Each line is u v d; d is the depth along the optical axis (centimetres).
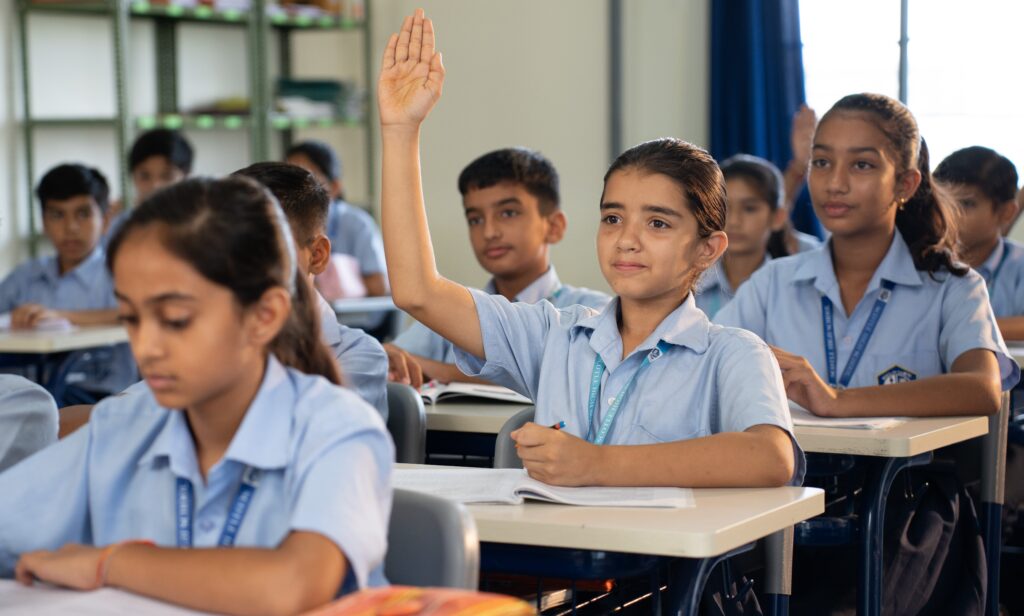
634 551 125
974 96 476
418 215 175
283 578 96
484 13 576
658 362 170
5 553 117
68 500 117
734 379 162
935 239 242
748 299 254
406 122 172
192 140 589
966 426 203
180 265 98
